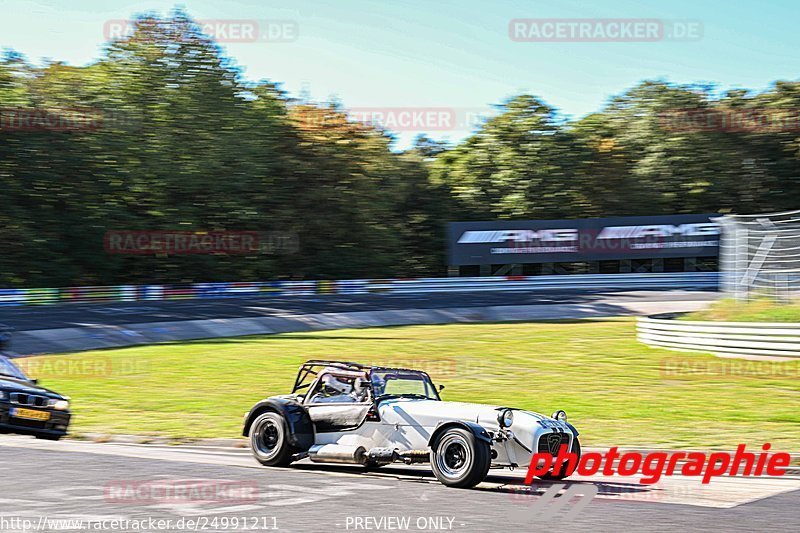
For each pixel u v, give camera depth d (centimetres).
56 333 2683
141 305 3684
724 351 2258
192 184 4816
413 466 1108
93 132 4628
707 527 730
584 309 3738
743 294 2561
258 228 5181
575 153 5900
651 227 4791
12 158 4488
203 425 1464
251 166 4972
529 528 716
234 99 5031
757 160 5809
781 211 5738
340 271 5403
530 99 6034
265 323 3209
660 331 2475
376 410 1010
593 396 1734
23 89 4534
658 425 1423
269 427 1061
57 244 4575
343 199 5394
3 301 3666
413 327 3206
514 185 5875
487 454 911
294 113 5450
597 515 777
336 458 1021
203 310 3491
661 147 5866
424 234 5944
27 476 913
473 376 2011
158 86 4853
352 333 2986
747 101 5984
